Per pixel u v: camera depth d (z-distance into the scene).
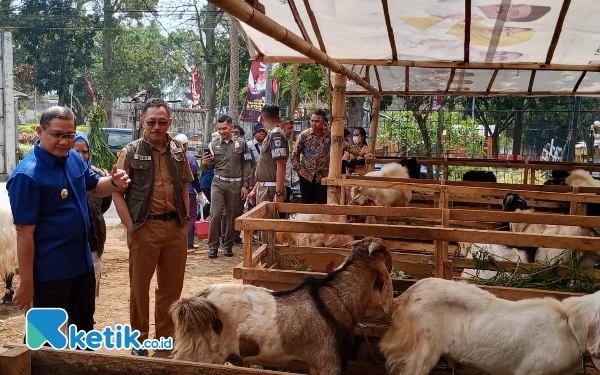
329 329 3.42
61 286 3.75
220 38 39.62
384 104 19.52
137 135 14.84
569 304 3.35
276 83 24.41
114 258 8.65
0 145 12.73
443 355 3.48
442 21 6.44
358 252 3.63
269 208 5.15
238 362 3.44
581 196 6.36
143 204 4.50
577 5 5.96
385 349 3.55
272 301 3.43
